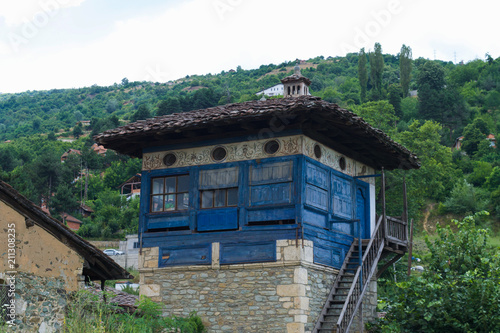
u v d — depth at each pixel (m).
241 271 16.11
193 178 17.25
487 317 16.50
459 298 17.23
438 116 100.50
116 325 13.62
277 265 15.67
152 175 17.89
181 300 16.64
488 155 83.12
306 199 16.05
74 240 13.61
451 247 19.09
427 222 65.50
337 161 17.95
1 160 86.00
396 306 17.80
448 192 70.88
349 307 15.72
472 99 114.62
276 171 16.23
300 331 15.09
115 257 44.81
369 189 19.66
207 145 17.30
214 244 16.56
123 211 69.88
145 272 17.28
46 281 12.95
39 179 75.56
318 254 16.34
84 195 84.88
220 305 16.14
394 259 19.48
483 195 68.88
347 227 18.05
